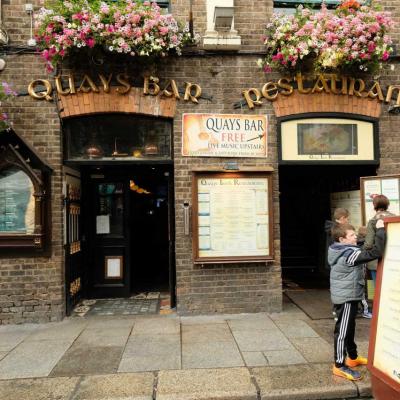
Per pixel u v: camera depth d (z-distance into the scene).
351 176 6.73
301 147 5.75
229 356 4.07
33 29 5.39
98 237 6.62
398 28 5.92
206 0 5.64
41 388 3.46
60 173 5.41
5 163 5.09
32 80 5.38
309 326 5.00
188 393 3.32
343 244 3.60
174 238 5.91
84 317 5.51
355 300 3.55
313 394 3.34
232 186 5.50
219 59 5.62
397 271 2.90
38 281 5.29
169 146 5.75
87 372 3.76
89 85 5.43
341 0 5.86
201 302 5.49
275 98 5.63
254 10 5.72
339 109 5.73
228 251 5.49
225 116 5.58
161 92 5.54
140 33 5.03
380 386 2.92
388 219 3.03
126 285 6.60
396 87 5.83
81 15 4.97
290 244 8.69
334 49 5.14
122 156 5.69
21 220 5.26
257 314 5.51
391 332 2.87
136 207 8.56
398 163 5.87
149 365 3.88
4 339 4.69
